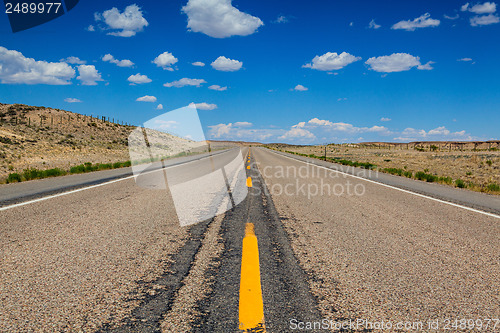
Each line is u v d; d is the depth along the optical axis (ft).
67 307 8.20
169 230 15.80
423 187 35.65
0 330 7.12
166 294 8.98
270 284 9.77
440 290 9.62
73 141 201.46
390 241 14.66
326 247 13.62
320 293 9.24
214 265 11.25
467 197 28.96
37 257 11.78
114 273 10.43
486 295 9.36
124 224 16.88
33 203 22.67
